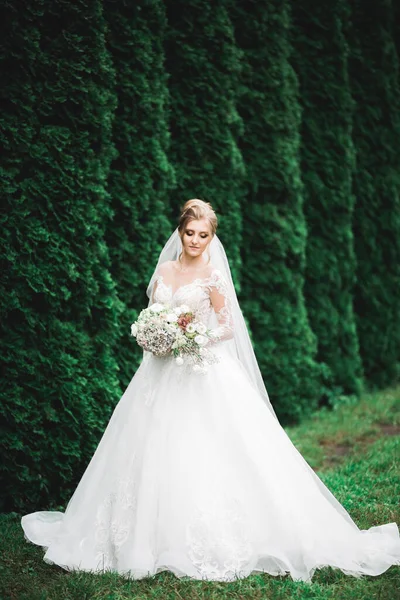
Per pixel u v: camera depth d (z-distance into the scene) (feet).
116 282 18.30
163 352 13.02
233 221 21.90
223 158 21.45
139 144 18.25
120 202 18.07
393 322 29.89
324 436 22.15
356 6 28.45
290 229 23.91
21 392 15.87
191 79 20.97
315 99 26.11
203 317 13.74
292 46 25.64
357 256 29.09
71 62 16.06
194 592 11.74
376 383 29.50
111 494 12.91
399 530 14.44
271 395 23.77
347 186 26.73
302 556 12.44
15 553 13.47
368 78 28.76
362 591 11.80
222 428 12.98
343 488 16.89
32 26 15.61
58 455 16.28
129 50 17.89
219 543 12.25
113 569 12.45
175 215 21.16
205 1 20.77
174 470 12.61
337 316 26.91
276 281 23.80
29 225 15.76
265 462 12.94
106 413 16.94
